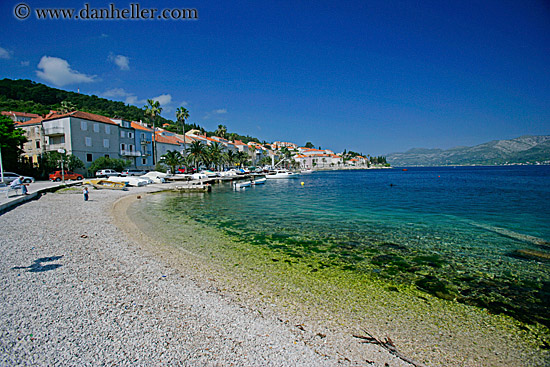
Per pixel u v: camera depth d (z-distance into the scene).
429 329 6.11
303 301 7.20
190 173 73.62
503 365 5.09
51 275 7.96
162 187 42.75
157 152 73.94
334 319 6.37
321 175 108.50
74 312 6.04
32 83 125.94
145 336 5.32
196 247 11.93
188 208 24.23
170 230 15.28
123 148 61.84
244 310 6.56
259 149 152.88
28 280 7.56
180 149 84.06
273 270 9.38
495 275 9.23
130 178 42.69
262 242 13.04
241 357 4.87
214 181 60.03
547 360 5.23
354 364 4.91
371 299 7.43
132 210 22.34
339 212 22.14
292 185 55.47
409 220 18.77
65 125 49.81
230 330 5.70
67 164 45.81
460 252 11.68
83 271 8.38
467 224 17.47
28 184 34.78
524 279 8.91
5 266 8.49
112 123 58.56
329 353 5.16
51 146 51.50
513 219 19.17
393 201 29.25
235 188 47.16
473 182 59.44
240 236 14.17
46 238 11.73
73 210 19.06
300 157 189.00
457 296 7.71
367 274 9.20
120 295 6.95
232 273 8.98
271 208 24.39
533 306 7.22
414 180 71.12
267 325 5.97
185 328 5.67
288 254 11.23
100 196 28.50
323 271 9.41
